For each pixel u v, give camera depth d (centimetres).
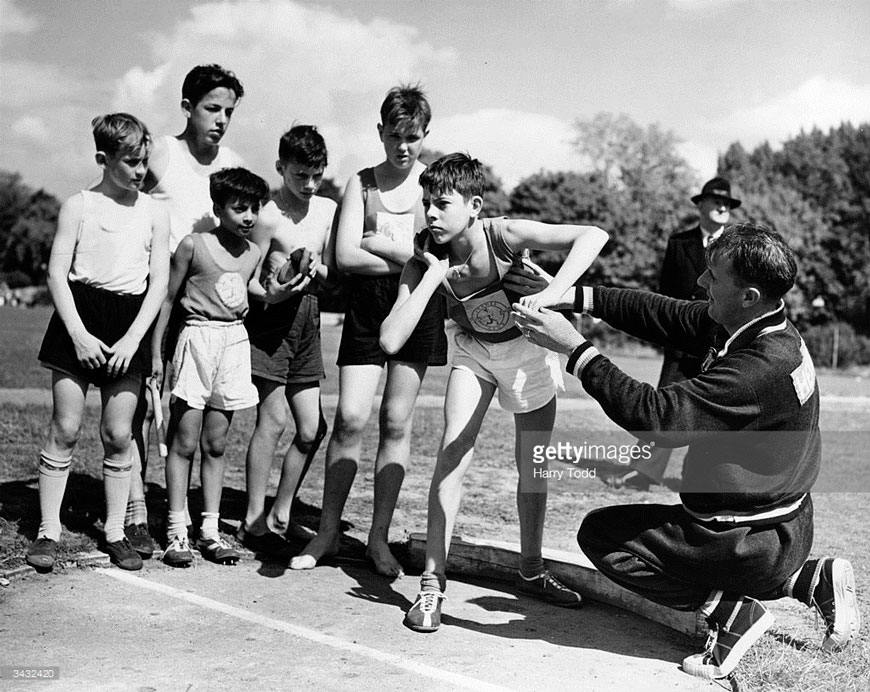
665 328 368
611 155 5247
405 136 441
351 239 450
